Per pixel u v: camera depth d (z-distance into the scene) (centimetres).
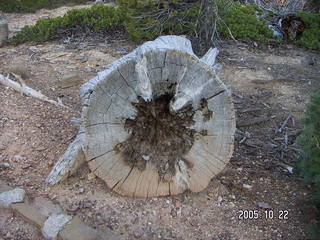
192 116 180
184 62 171
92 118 176
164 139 185
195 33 393
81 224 170
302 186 212
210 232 177
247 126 276
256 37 436
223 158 187
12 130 245
